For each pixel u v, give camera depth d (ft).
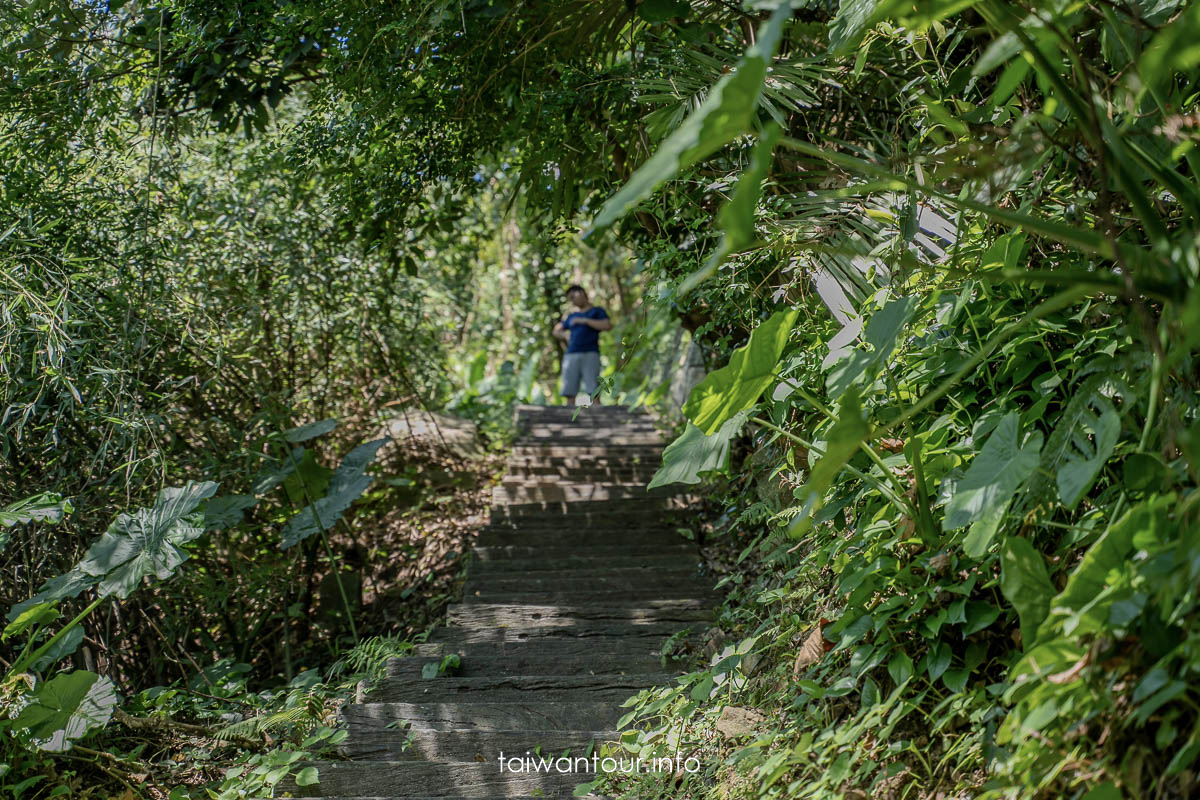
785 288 12.40
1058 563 7.63
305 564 19.60
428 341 24.20
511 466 24.26
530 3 14.02
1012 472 6.92
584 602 16.76
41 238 12.97
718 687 11.12
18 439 12.20
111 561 12.39
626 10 14.06
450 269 28.58
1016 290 8.88
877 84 13.35
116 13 15.05
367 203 16.29
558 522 20.89
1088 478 6.45
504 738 11.41
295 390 20.26
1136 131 7.32
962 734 7.74
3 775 9.55
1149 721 5.85
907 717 8.44
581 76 13.92
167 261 15.92
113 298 14.11
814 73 12.07
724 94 5.27
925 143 11.25
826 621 9.85
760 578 14.15
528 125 14.65
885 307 8.73
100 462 13.53
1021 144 6.73
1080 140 7.04
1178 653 5.55
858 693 8.98
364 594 20.76
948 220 10.20
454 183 16.66
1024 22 6.95
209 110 17.30
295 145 14.83
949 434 9.36
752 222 5.40
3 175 13.96
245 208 18.85
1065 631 6.01
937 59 10.73
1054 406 8.87
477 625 15.99
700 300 14.11
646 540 19.67
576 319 31.60
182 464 16.39
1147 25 6.46
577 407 14.34
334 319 20.52
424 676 13.43
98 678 10.43
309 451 18.08
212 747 11.61
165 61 15.14
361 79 13.94
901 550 8.78
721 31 13.69
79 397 11.92
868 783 8.09
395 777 10.56
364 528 22.80
